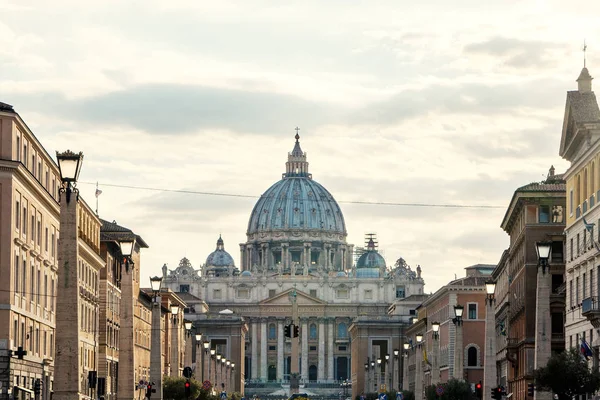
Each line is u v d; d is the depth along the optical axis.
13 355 110.62
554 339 148.62
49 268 130.50
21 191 114.44
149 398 99.25
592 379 95.56
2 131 110.25
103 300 171.38
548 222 160.12
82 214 148.88
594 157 114.88
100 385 129.25
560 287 148.00
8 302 109.94
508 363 188.62
